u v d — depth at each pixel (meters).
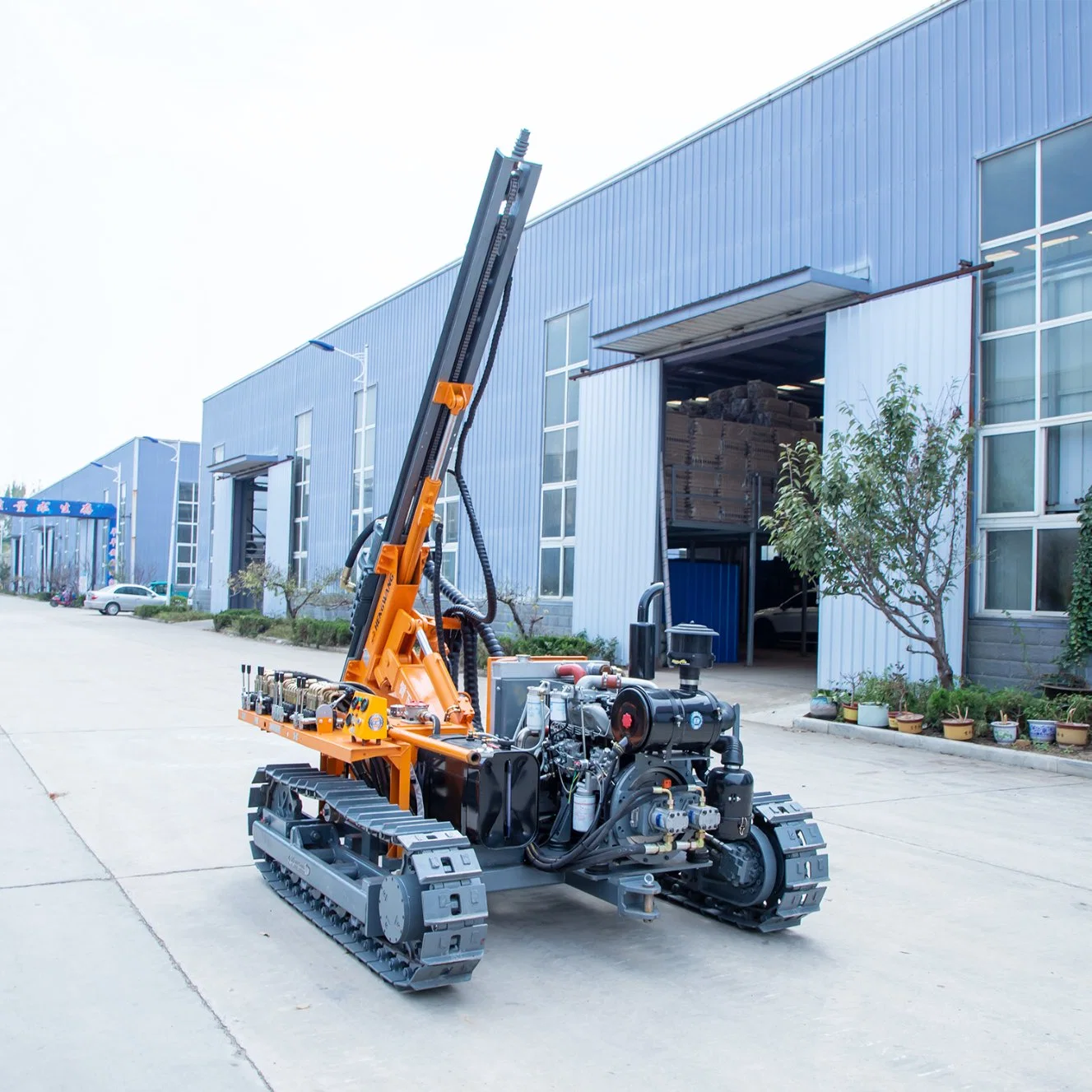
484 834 4.81
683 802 4.77
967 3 13.56
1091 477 12.01
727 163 17.41
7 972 4.54
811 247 15.74
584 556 19.59
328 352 33.16
